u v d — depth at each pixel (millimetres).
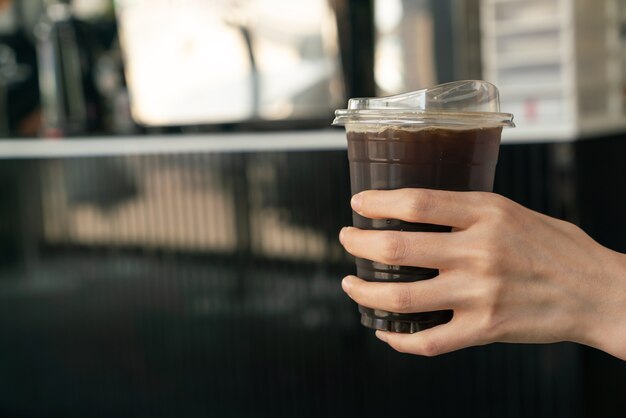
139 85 3023
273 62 2783
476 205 735
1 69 3330
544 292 743
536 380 2221
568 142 2152
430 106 774
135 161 2842
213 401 2799
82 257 2992
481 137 788
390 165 784
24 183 3059
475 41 2711
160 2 2920
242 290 2693
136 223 2863
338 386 2539
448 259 734
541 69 2400
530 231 746
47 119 3242
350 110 806
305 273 2562
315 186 2520
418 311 750
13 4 3324
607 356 2338
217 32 2848
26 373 3168
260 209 2625
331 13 2682
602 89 2658
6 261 3141
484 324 744
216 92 2883
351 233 778
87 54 3145
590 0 2506
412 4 2693
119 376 2971
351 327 2494
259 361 2686
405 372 2418
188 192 2752
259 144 2602
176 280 2816
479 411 2312
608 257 768
